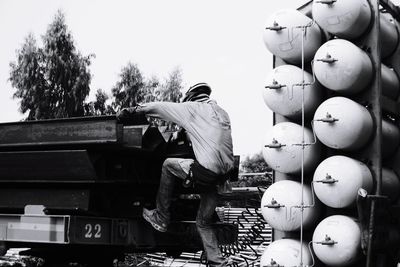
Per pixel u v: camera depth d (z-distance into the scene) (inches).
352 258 205.3
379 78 219.1
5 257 386.3
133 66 789.9
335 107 211.0
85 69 826.2
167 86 753.0
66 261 253.1
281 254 215.2
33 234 223.3
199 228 227.6
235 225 269.3
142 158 248.7
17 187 241.1
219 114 223.1
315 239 210.2
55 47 836.0
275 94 223.8
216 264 225.5
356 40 225.3
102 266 256.7
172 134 256.8
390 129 240.7
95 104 812.6
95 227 223.5
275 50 227.9
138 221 242.8
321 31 230.4
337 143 211.9
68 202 223.9
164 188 228.2
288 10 227.0
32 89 830.5
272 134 222.5
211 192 223.8
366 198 200.5
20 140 229.8
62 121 221.1
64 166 218.2
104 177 226.4
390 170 244.4
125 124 242.2
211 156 215.8
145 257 433.7
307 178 227.0
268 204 219.3
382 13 271.3
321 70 215.5
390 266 229.9
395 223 226.1
